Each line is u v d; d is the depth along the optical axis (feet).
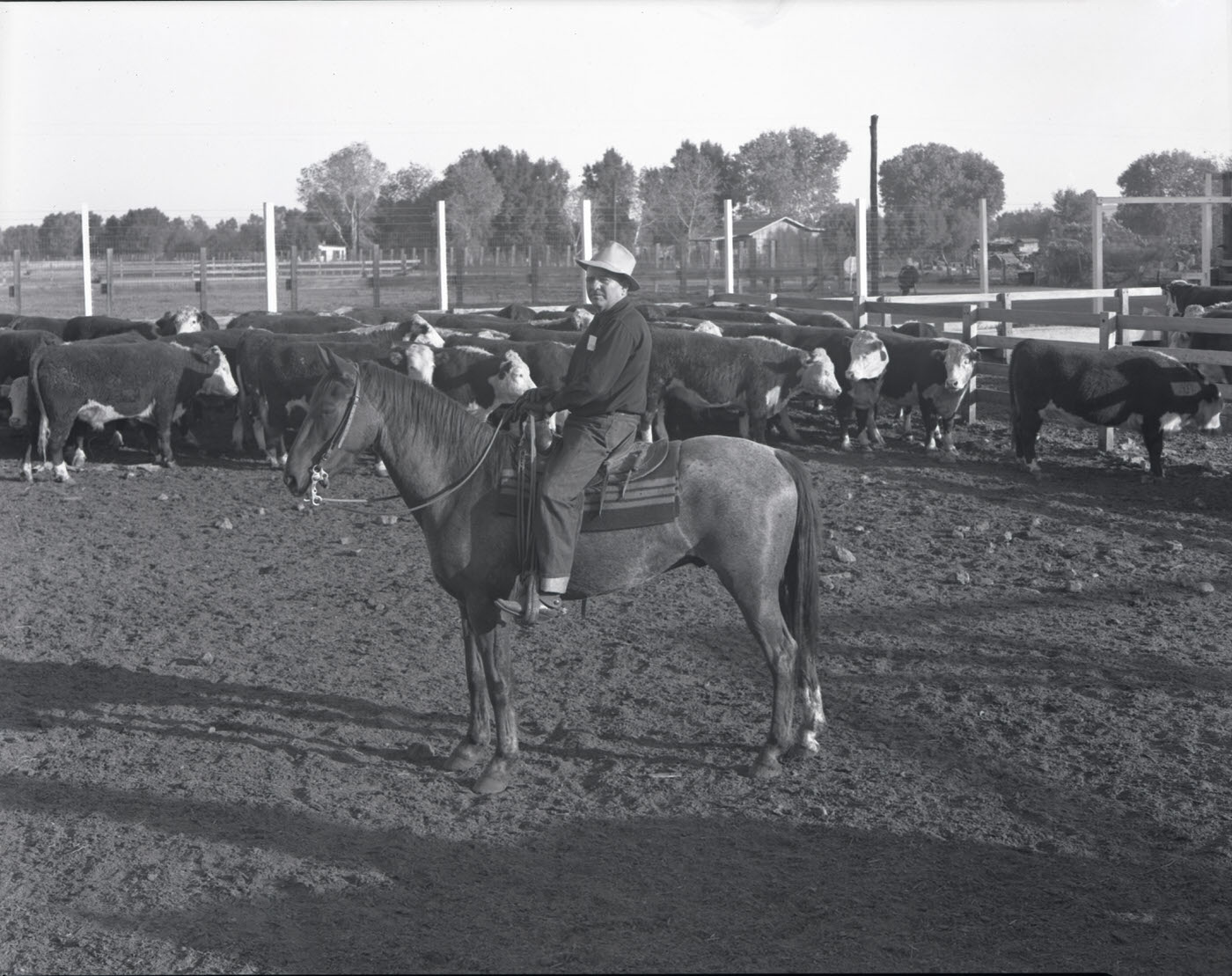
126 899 16.79
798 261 141.59
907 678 25.36
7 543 37.65
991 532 37.73
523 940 15.72
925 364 50.78
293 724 23.49
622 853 18.24
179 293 133.08
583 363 19.33
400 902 16.75
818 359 49.93
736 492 20.20
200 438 56.18
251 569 34.63
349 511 42.06
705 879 17.40
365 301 119.03
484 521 20.01
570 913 16.44
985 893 16.96
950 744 22.17
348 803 19.99
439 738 22.94
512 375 47.50
